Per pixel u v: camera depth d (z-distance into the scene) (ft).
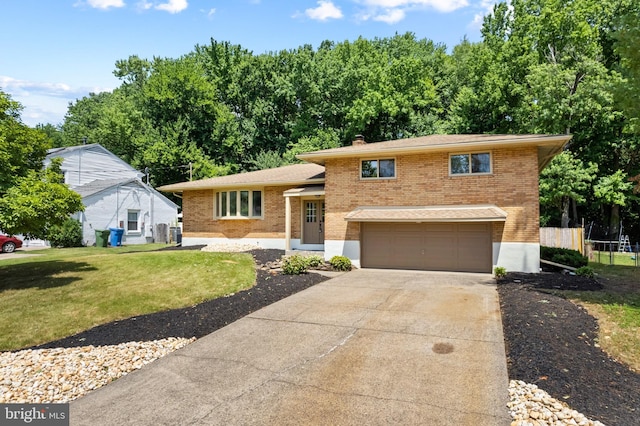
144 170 126.11
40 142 38.40
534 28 92.17
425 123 118.01
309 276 43.06
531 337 22.20
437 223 48.62
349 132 126.41
